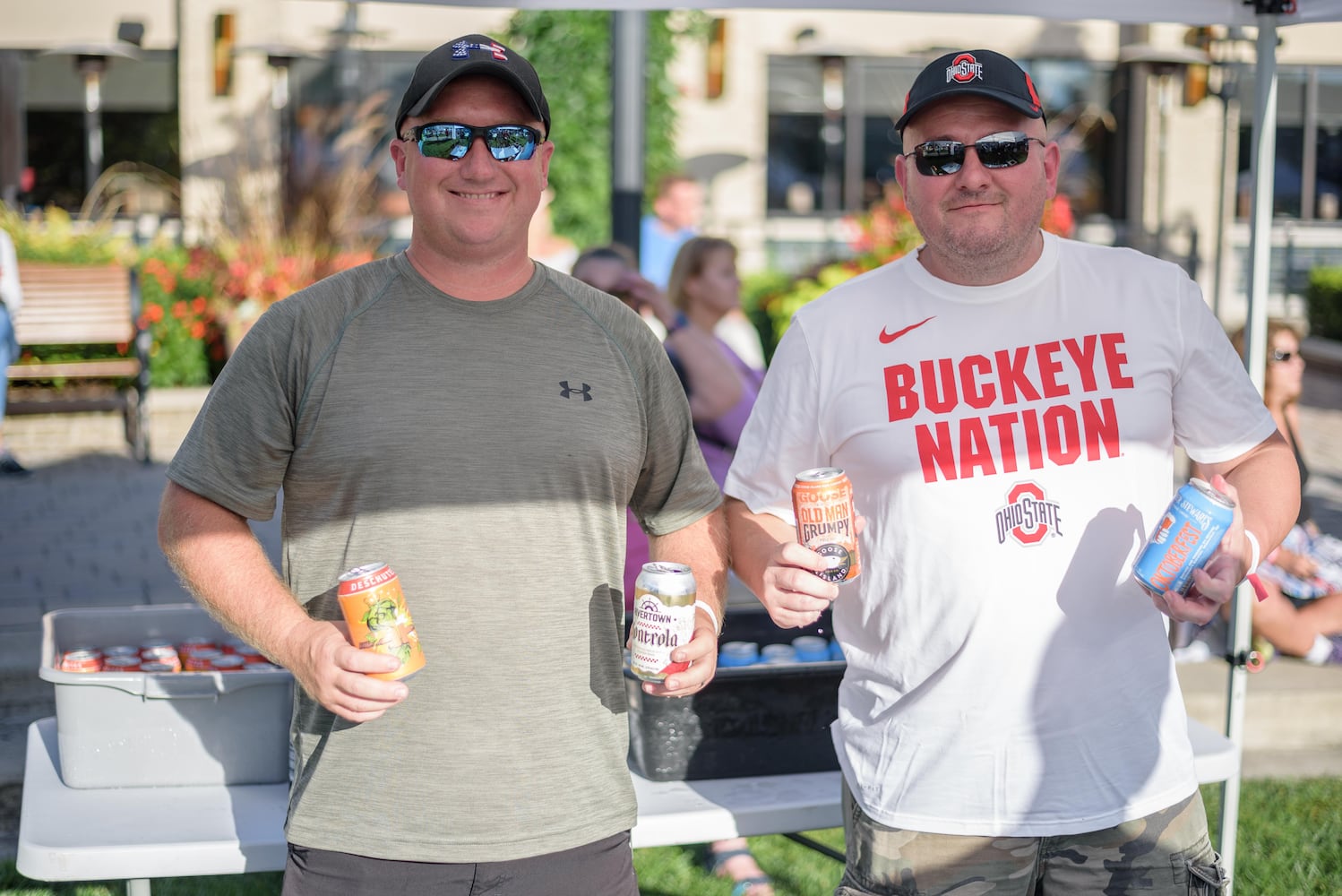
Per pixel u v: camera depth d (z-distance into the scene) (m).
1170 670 2.20
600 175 10.98
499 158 1.94
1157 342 2.20
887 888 2.18
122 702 2.67
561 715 1.97
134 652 2.98
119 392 8.60
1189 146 13.62
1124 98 13.82
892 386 2.20
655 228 8.41
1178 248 13.67
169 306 9.11
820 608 2.11
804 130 13.73
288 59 12.02
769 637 3.20
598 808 2.00
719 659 2.92
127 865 2.43
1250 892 3.61
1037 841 2.12
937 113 2.13
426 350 1.98
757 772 2.80
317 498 1.99
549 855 1.95
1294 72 13.82
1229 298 13.65
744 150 13.30
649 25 11.71
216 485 1.97
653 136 11.80
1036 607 2.11
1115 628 2.14
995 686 2.11
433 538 1.94
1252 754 4.51
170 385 9.12
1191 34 12.30
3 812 3.98
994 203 2.12
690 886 3.67
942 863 2.14
